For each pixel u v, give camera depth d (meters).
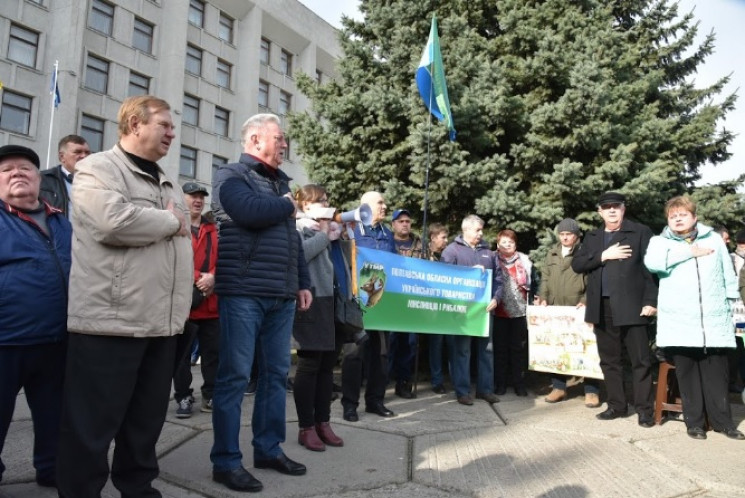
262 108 31.42
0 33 20.53
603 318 5.12
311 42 33.75
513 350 6.47
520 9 8.37
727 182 10.55
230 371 3.03
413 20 8.80
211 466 3.31
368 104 7.83
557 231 6.21
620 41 8.55
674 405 4.73
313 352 3.74
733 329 4.44
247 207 2.96
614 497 2.98
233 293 3.03
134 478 2.56
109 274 2.36
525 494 2.98
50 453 2.91
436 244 6.58
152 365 2.58
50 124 21.38
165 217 2.46
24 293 2.68
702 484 3.26
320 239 3.73
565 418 5.04
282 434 3.30
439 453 3.74
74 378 2.38
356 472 3.28
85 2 22.59
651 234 4.99
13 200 2.78
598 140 7.32
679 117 9.62
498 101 7.28
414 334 6.26
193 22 27.62
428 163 6.54
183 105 27.06
